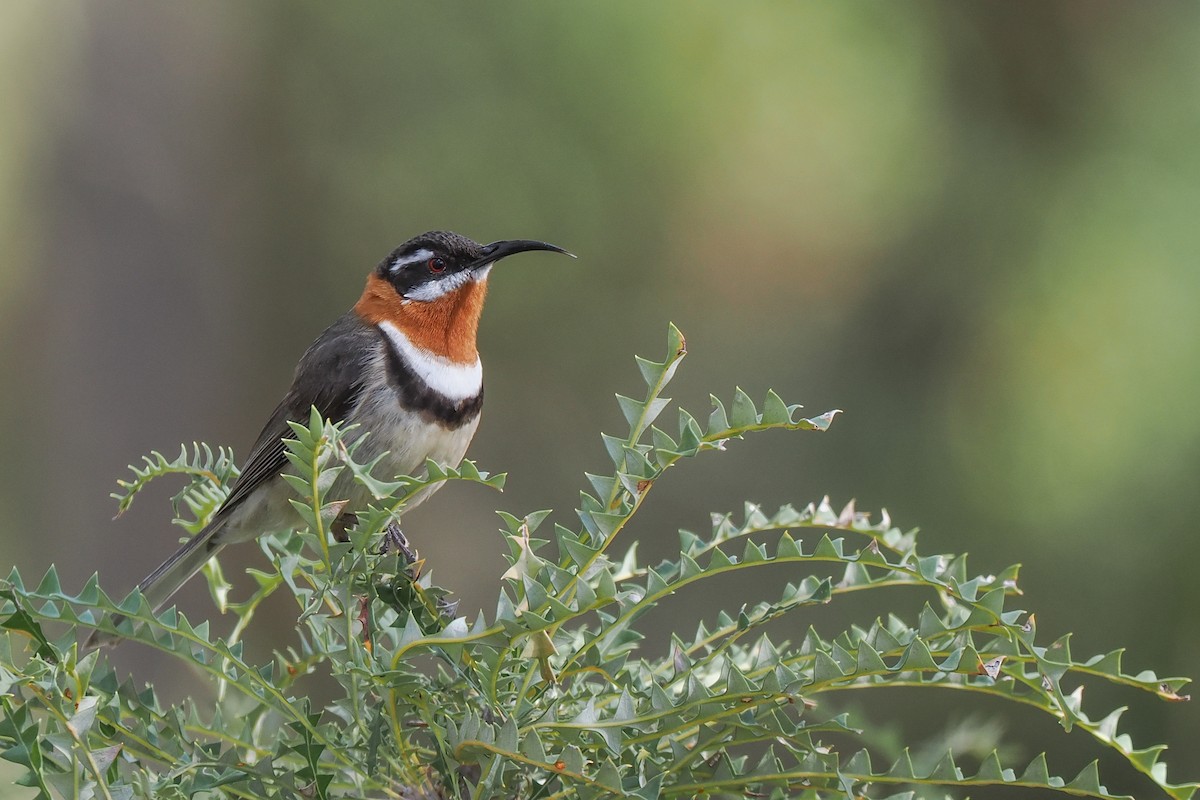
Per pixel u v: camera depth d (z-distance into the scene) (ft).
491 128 48.73
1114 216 39.73
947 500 41.24
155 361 52.90
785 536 13.98
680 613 48.37
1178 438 37.32
